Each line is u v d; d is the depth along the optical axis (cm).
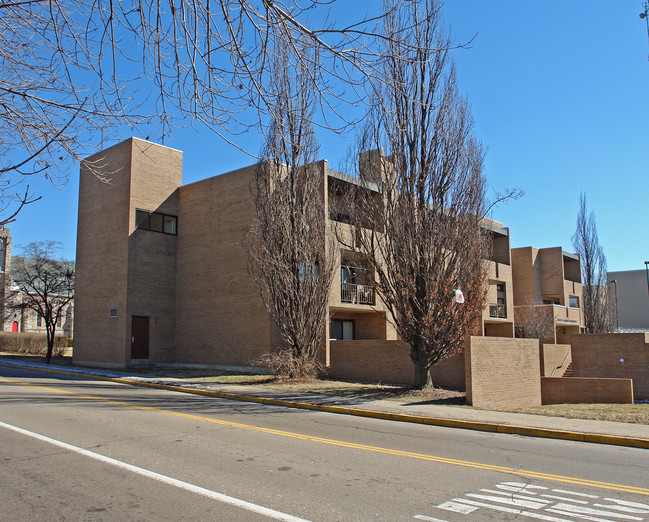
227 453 850
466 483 689
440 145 1709
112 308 2838
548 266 4397
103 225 2964
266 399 1628
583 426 1153
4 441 913
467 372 1559
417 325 1708
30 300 3969
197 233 2877
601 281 4438
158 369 2667
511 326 3728
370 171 1823
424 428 1196
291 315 2139
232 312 2633
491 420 1235
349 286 2644
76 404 1406
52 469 733
